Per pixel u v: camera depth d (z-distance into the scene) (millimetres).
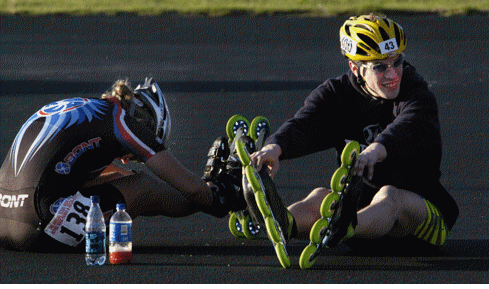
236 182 12359
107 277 10664
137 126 11602
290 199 16297
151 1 80125
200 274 10859
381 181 11805
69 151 11430
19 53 45750
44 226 11328
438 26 57469
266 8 71188
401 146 11117
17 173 11578
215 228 14047
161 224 14336
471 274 10836
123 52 46250
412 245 12219
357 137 12188
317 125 12125
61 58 43594
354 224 10711
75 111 11680
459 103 29547
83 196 11516
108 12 72000
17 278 10562
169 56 44469
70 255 11805
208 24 61969
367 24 11359
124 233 11383
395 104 11789
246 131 13961
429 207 11664
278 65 40375
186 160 20406
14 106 28812
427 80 35031
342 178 10344
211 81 35188
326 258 11805
